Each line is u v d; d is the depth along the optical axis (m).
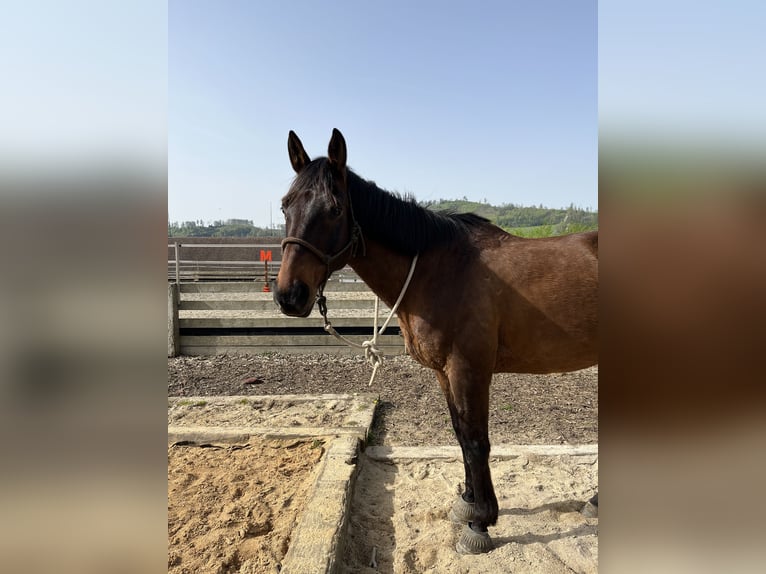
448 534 2.34
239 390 4.95
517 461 3.14
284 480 2.73
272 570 1.90
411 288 2.25
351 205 2.20
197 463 3.00
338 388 4.98
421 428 3.78
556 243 2.25
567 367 2.23
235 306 7.22
